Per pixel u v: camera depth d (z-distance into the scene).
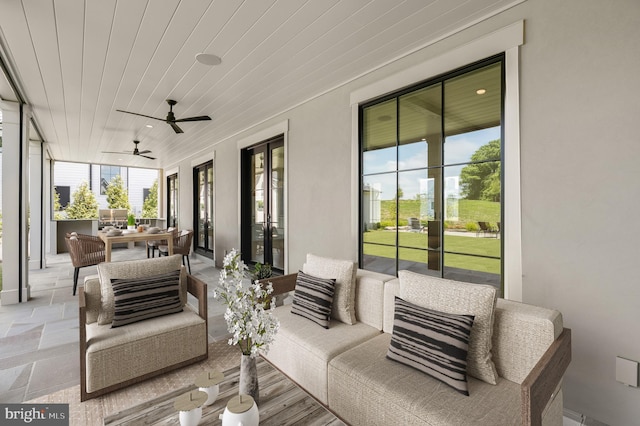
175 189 9.34
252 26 2.36
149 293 2.45
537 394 1.17
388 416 1.51
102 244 4.77
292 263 4.25
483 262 2.38
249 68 3.06
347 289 2.39
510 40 2.13
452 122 2.56
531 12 2.05
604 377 1.78
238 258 1.54
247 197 5.61
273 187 5.01
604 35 1.77
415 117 2.83
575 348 1.88
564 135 1.92
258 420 1.27
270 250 5.12
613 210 1.75
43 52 2.75
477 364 1.61
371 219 3.25
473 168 2.43
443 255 2.64
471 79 2.44
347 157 3.43
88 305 2.33
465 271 2.49
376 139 3.18
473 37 2.35
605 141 1.77
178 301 2.60
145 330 2.25
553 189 1.96
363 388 1.63
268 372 1.75
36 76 3.25
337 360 1.83
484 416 1.33
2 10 2.15
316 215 3.85
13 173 3.94
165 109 4.29
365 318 2.37
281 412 1.41
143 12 2.19
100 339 2.10
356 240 3.33
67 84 3.45
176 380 2.23
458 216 2.54
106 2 2.08
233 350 2.70
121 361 2.09
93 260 4.61
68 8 2.14
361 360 1.81
